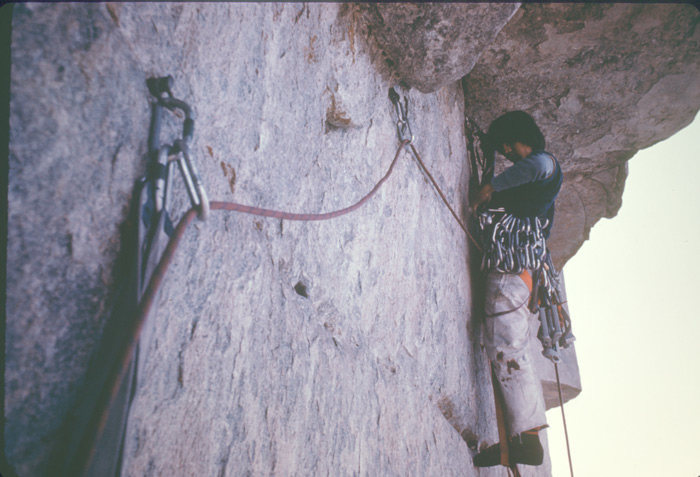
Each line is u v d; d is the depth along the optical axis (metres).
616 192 3.89
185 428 0.87
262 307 1.16
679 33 2.58
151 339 0.75
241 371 1.05
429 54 1.78
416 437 1.89
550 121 3.18
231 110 1.05
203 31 0.95
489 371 2.80
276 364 1.18
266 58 1.20
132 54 0.77
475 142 2.97
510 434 2.32
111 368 0.60
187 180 0.75
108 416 0.60
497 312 2.41
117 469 0.66
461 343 2.46
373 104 1.78
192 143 0.92
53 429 0.62
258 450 1.06
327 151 1.55
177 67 0.88
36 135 0.61
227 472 0.96
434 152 2.34
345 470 1.40
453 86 2.81
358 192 1.69
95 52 0.69
